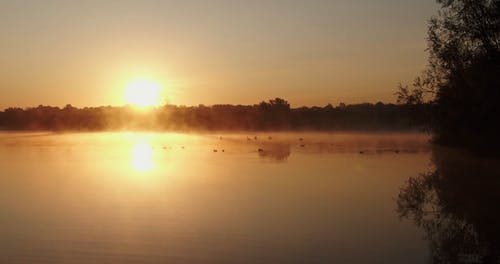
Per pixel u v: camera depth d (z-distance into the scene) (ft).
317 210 83.76
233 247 61.36
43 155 217.15
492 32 140.97
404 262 55.72
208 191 105.09
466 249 60.64
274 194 101.04
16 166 165.17
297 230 69.97
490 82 137.39
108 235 67.62
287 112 621.31
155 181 122.52
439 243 63.05
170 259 56.90
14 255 58.85
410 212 82.33
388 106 534.78
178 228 71.26
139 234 68.08
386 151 230.89
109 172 144.97
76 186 114.62
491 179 124.77
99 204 90.38
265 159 189.16
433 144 256.32
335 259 56.54
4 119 654.94
